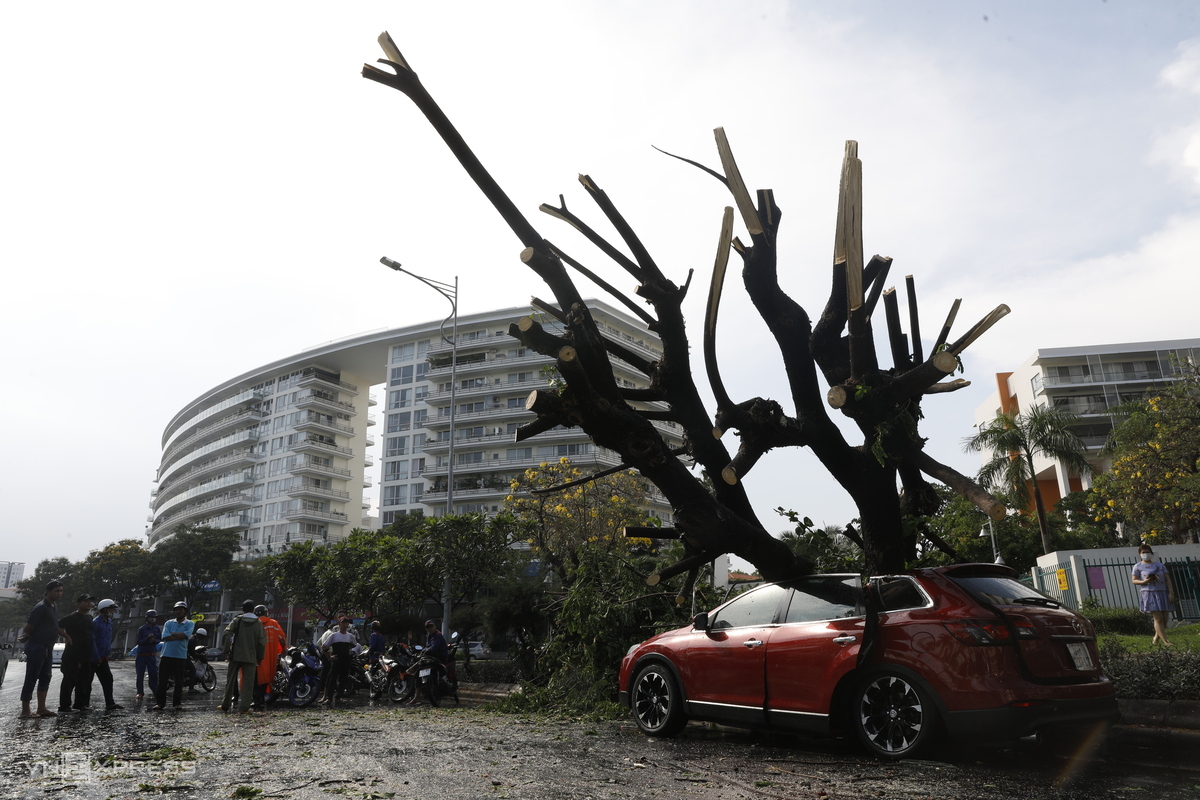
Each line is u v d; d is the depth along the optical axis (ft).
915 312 26.99
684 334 26.21
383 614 87.35
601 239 25.77
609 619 36.45
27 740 25.68
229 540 206.69
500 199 22.39
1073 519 148.66
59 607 244.22
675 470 24.75
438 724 29.91
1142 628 53.78
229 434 287.89
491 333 224.33
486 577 77.51
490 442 211.20
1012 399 207.51
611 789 15.98
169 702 45.98
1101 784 16.08
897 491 27.71
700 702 23.70
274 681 45.91
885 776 17.11
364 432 271.08
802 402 26.89
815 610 21.85
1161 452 97.09
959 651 18.15
